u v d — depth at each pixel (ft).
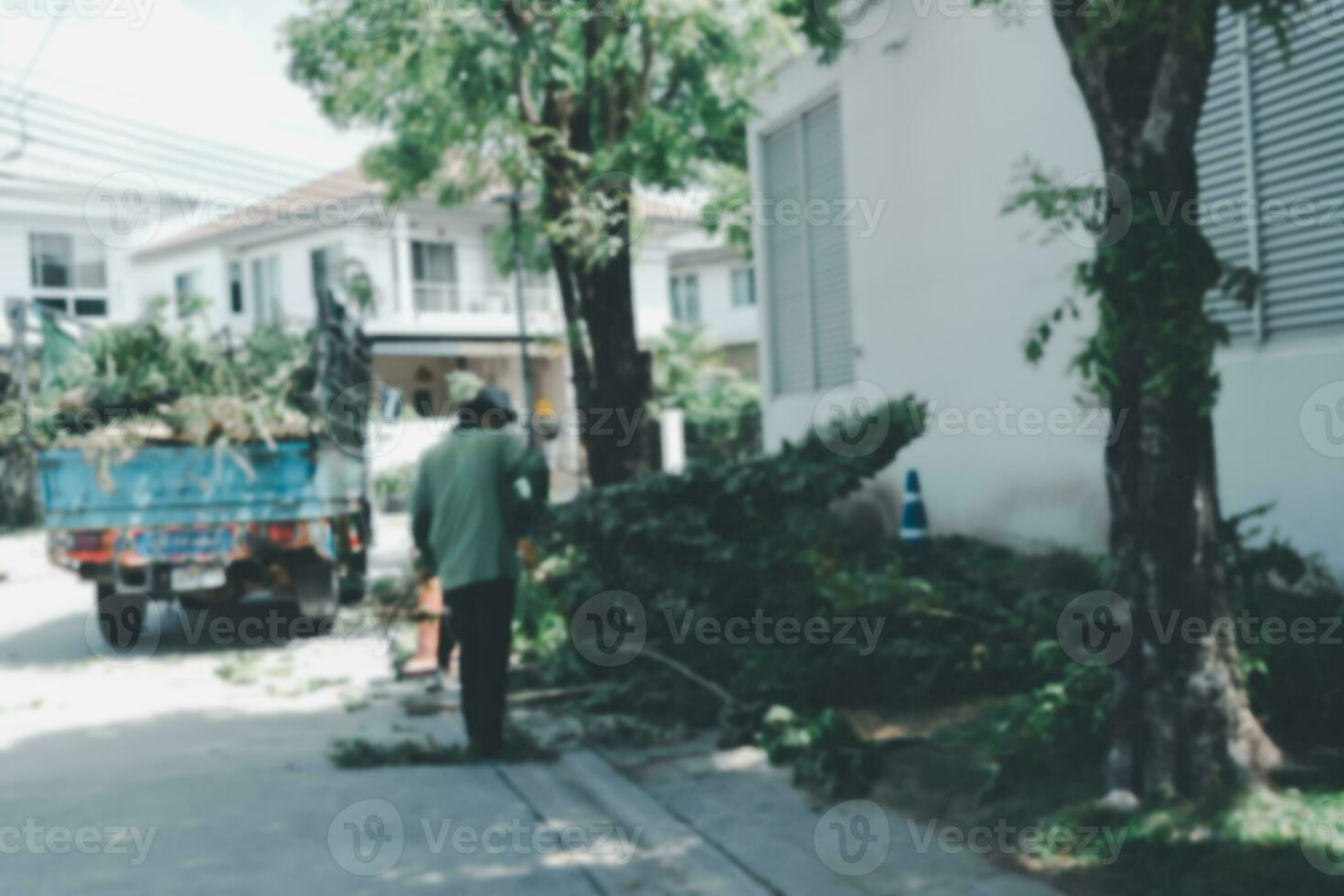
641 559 24.68
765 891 13.56
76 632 39.17
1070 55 15.10
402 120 46.78
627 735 21.06
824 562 24.07
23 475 88.33
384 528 79.20
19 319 36.47
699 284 120.37
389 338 99.91
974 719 20.13
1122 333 13.98
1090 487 29.68
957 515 35.53
